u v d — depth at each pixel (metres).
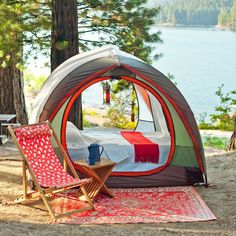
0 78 13.29
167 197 8.12
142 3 13.49
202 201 7.90
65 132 8.66
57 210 7.50
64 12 11.72
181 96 8.64
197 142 8.58
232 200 7.98
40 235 6.61
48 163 7.78
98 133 10.00
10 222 7.01
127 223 7.13
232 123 16.97
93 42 13.15
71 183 7.39
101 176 8.03
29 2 12.65
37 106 8.66
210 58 62.44
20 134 7.71
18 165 9.68
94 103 25.30
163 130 9.80
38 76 24.75
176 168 8.71
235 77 43.62
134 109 18.39
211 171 9.48
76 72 8.47
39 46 12.54
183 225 7.09
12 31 12.32
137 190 8.41
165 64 53.19
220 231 6.89
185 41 98.00
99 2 13.20
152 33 13.54
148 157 8.83
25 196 7.73
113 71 8.59
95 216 7.34
